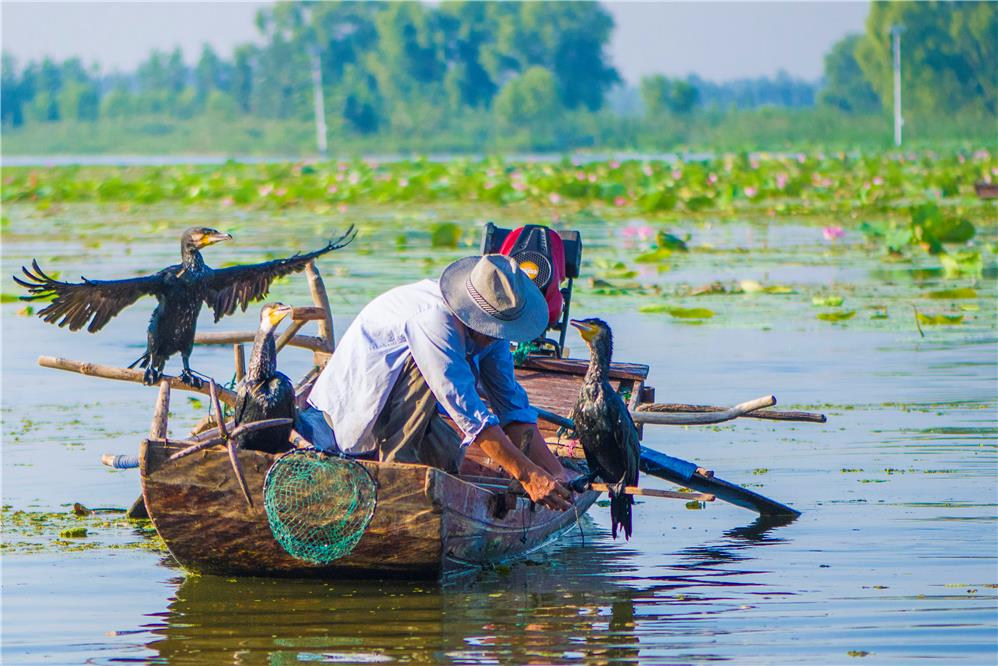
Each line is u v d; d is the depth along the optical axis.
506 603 20.95
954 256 63.62
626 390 28.95
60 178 142.88
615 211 99.31
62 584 21.80
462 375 21.19
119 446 31.03
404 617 20.22
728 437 32.19
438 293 22.08
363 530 20.94
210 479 21.06
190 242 21.27
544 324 21.95
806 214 94.06
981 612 20.20
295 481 20.66
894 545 23.80
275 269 22.03
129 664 18.34
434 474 20.52
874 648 18.84
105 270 62.16
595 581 22.16
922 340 44.06
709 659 18.47
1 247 74.50
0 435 32.09
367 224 88.19
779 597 21.11
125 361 41.47
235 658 18.56
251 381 20.84
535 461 22.91
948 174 117.75
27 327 48.72
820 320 47.94
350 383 21.83
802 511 26.08
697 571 22.69
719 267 63.59
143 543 24.16
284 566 21.81
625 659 18.47
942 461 29.42
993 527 24.69
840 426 32.75
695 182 114.31
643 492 22.05
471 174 127.62
